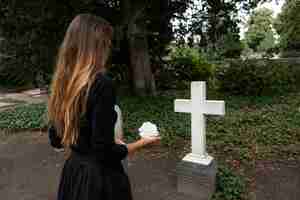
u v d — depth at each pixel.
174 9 9.40
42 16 6.44
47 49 7.12
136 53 10.07
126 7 8.19
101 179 1.50
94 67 1.46
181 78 15.20
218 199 3.38
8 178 4.30
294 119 6.81
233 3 9.33
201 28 9.96
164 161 4.71
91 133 1.43
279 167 4.34
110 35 1.60
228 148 5.07
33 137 6.49
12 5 6.37
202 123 3.38
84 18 1.54
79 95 1.42
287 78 12.20
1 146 5.95
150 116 7.41
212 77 14.48
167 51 11.74
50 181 4.16
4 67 8.35
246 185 3.75
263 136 5.67
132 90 10.46
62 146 1.72
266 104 8.79
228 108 8.36
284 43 23.22
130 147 1.73
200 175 3.38
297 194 3.53
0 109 9.98
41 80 7.73
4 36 7.23
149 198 3.52
